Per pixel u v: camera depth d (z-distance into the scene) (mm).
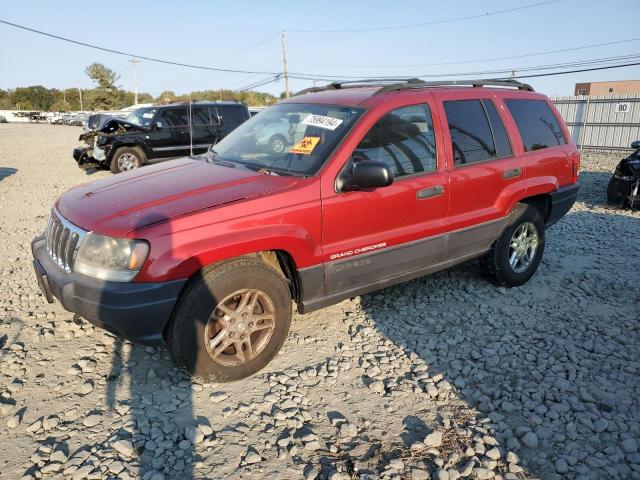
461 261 4672
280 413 3125
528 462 2822
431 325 4383
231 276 3262
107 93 84250
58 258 3480
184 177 3805
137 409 3184
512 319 4520
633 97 21781
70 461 2717
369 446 2916
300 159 3820
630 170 9227
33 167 17109
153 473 2635
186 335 3195
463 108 4559
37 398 3289
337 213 3666
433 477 2686
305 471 2697
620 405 3295
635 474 2719
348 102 4113
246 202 3338
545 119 5363
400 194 3982
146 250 3031
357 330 4270
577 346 4070
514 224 4930
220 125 14344
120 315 3041
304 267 3602
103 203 3457
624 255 6402
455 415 3201
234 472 2693
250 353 3504
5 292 5078
